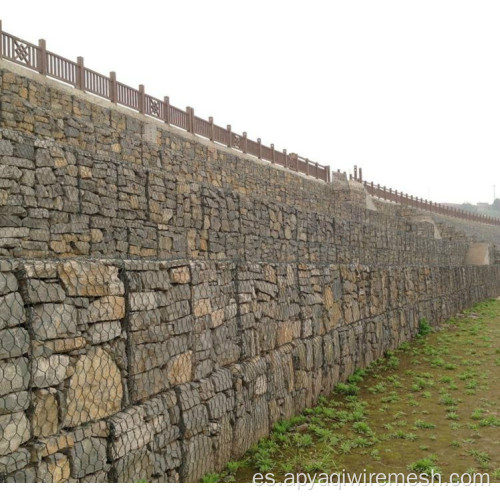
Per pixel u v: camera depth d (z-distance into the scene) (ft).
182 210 35.60
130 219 31.45
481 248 134.51
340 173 96.68
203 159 56.95
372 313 58.13
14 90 35.86
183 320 25.08
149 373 22.25
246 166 67.62
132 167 31.83
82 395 18.51
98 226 29.27
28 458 16.07
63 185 27.32
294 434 33.32
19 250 25.00
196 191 36.99
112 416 19.79
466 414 39.40
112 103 46.93
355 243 63.21
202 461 24.88
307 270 42.65
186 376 25.08
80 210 28.17
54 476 16.76
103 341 19.71
